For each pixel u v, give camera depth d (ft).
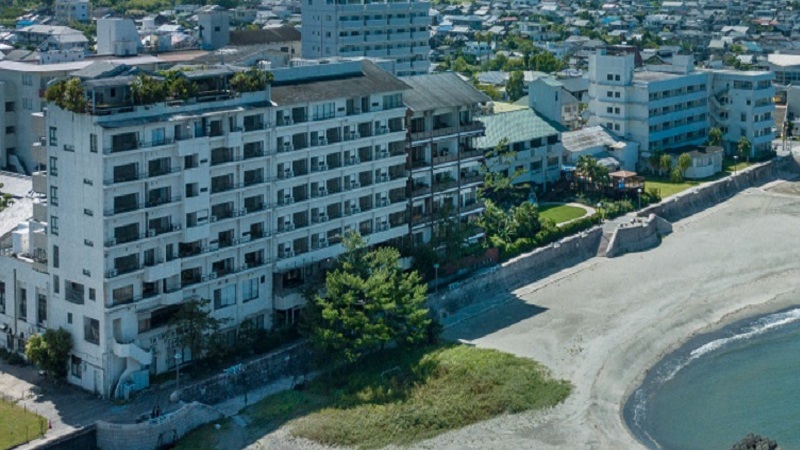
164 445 404.57
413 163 562.66
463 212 595.06
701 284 608.60
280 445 403.75
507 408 437.58
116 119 422.41
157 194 441.27
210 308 464.65
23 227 485.56
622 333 526.98
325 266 513.45
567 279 610.65
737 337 531.91
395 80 544.21
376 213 538.47
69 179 431.02
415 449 404.16
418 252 552.00
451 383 451.53
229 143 461.78
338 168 513.45
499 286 583.99
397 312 471.21
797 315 564.71
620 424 431.43
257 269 482.28
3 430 395.96
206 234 456.86
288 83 504.84
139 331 441.27
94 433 401.49
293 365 467.93
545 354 496.23
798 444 413.39
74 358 443.32
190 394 427.74
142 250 438.40
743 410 447.01
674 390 468.34
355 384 449.06
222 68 480.23
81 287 435.12
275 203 487.61
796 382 474.49
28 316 464.65
